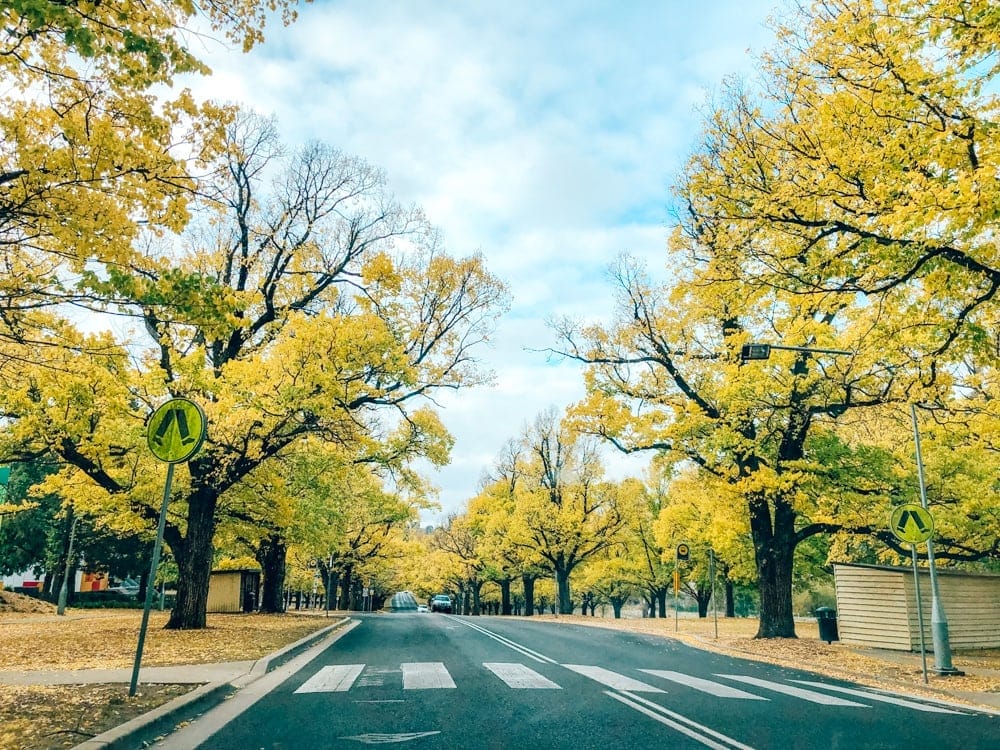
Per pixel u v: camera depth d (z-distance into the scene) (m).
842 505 19.66
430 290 22.38
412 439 22.86
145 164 8.68
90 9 6.94
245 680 10.48
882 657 16.28
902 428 21.34
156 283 8.33
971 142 9.77
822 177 11.35
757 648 18.08
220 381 17.52
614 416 21.50
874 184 10.66
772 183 12.27
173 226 9.13
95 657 12.55
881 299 11.40
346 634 20.62
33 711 7.22
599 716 7.81
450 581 83.50
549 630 23.92
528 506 46.81
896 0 10.12
